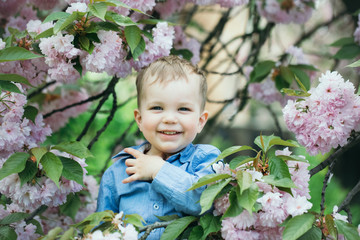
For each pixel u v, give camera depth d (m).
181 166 2.03
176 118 1.99
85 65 2.25
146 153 2.24
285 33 5.56
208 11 4.79
